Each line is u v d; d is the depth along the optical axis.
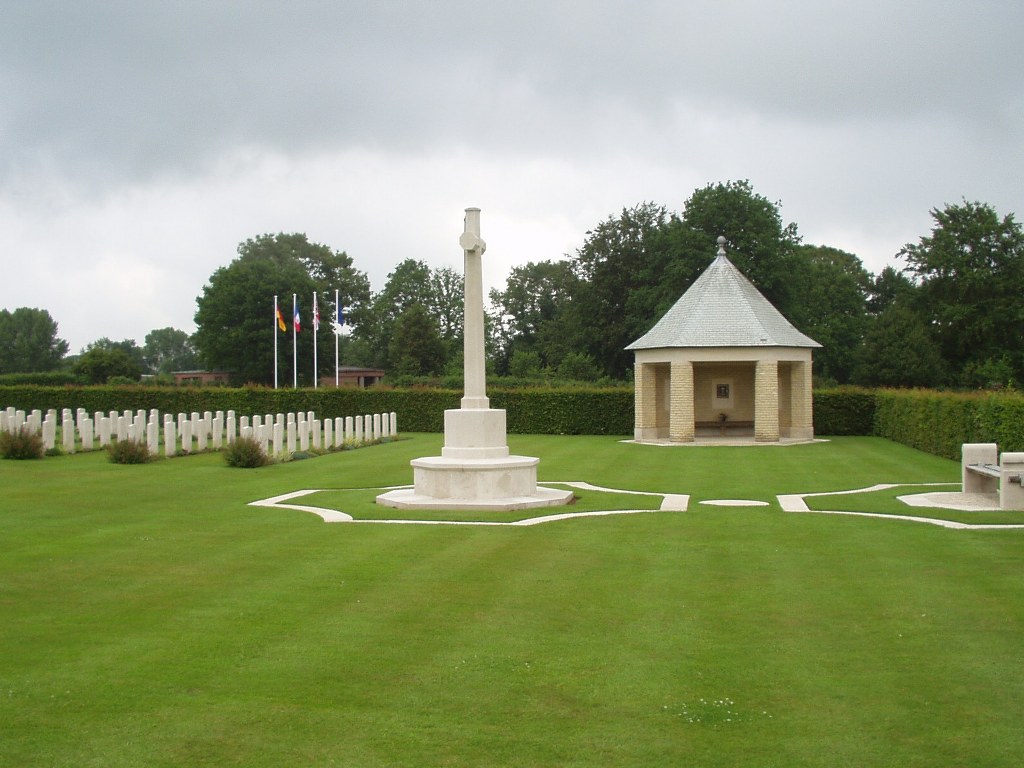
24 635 9.84
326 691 8.20
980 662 8.86
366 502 20.12
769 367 39.62
